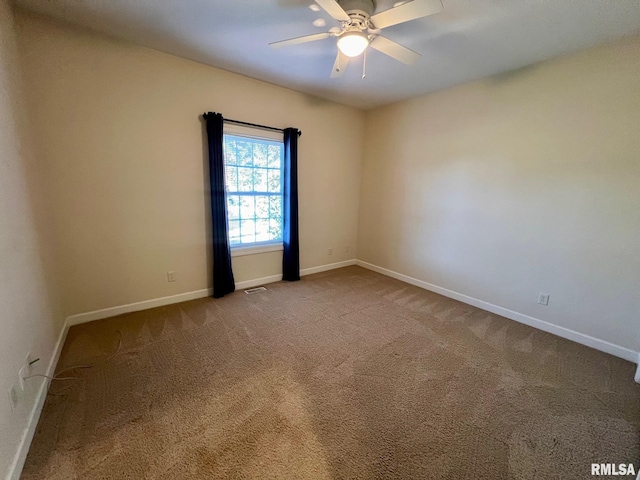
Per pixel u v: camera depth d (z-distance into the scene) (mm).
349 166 4457
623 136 2238
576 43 2268
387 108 4117
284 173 3721
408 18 1652
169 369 2014
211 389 1830
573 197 2523
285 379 1948
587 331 2531
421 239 3850
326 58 2699
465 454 1433
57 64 2211
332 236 4512
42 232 2043
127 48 2479
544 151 2658
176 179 2924
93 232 2553
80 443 1420
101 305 2691
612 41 2215
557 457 1432
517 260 2936
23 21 2041
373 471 1327
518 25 2045
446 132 3436
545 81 2596
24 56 2072
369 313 3023
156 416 1602
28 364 1515
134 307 2869
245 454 1391
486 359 2258
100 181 2521
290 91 3566
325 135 4059
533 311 2857
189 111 2887
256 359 2166
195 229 3135
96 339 2355
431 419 1646
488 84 2998
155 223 2871
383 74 2998
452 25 2061
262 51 2580
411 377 2012
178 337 2432
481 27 2080
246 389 1841
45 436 1452
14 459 1252
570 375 2084
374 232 4531
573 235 2553
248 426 1557
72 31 2232
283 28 2205
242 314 2895
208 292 3342
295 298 3355
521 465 1385
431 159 3631
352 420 1620
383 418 1642
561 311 2672
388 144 4164
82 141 2395
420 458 1402
